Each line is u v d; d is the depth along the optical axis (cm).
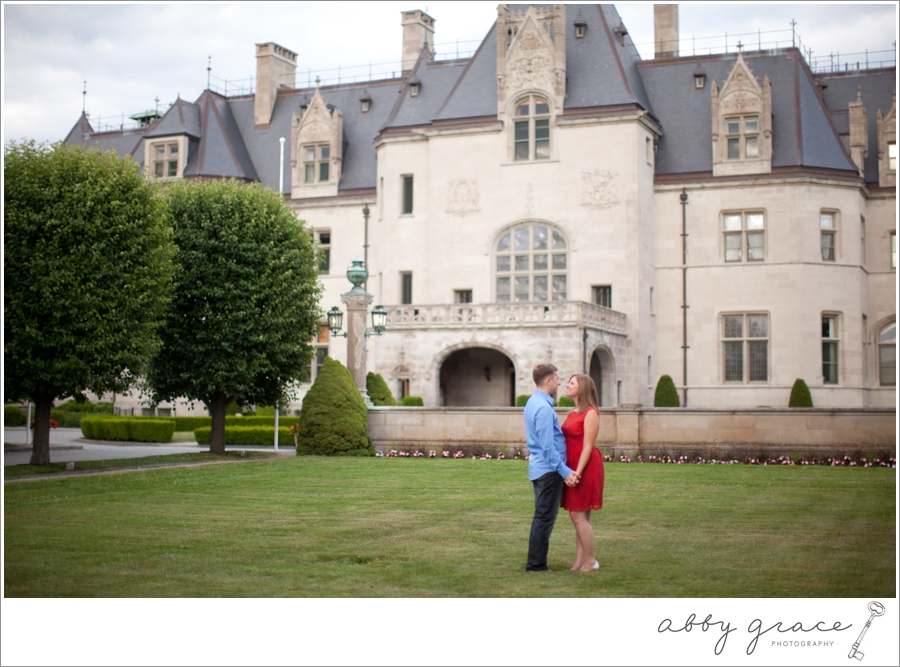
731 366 4266
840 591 963
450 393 4378
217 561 1110
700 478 2009
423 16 5447
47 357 2316
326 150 5012
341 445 2750
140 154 5394
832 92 4700
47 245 2272
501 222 4309
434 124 4422
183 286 2834
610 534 1292
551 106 4262
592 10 4469
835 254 4228
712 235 4294
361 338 2936
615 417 2522
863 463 2325
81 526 1362
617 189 4162
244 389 2891
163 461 2630
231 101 5488
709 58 4619
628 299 4134
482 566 1088
